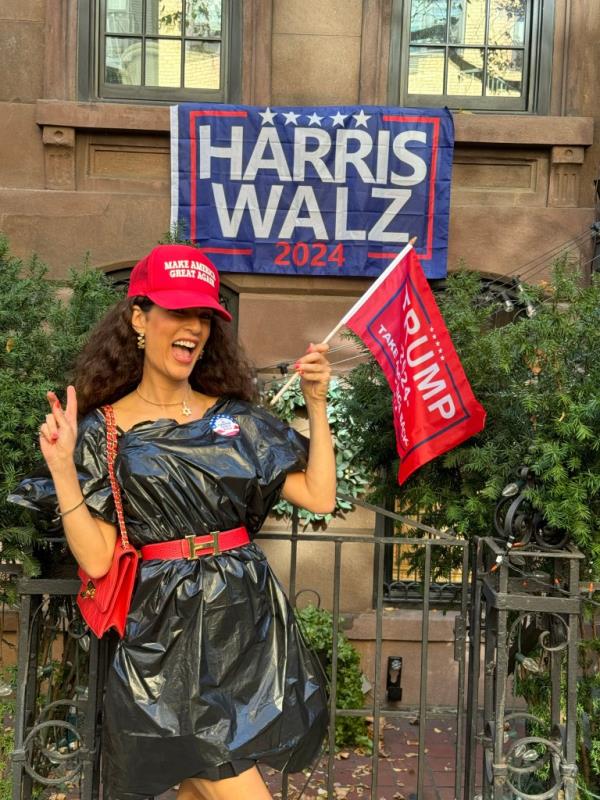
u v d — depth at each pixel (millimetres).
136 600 2338
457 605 4262
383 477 3695
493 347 3217
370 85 5344
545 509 2836
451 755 4543
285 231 5223
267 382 4816
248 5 5305
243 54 5316
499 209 5336
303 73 5352
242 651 2324
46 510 2436
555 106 5383
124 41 5391
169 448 2344
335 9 5328
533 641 3283
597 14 5332
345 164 5176
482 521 3168
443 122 5168
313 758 2424
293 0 5320
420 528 3117
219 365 2662
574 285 3238
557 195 5363
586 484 2854
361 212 5215
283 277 5328
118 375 2525
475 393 3287
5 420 2773
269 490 2453
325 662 4715
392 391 3219
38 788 3068
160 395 2498
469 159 5398
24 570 2820
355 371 3648
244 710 2295
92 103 5266
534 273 5340
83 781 2814
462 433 3064
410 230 5227
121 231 5305
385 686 5207
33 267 3457
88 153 5355
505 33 5441
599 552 2875
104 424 2418
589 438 2848
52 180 5309
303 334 5348
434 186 5195
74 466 2260
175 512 2340
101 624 2352
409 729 4871
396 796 4039
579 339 3043
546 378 3078
